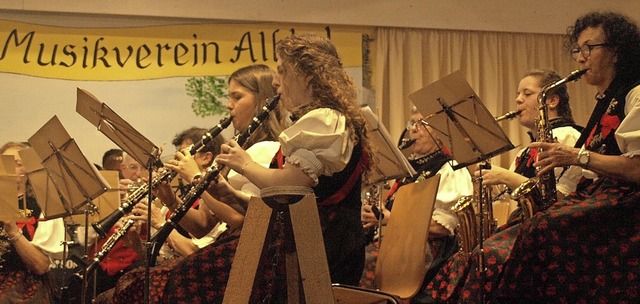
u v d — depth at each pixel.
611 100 3.64
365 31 7.79
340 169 3.32
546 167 3.44
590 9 8.03
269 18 7.55
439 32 7.87
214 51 7.55
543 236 3.29
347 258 3.38
